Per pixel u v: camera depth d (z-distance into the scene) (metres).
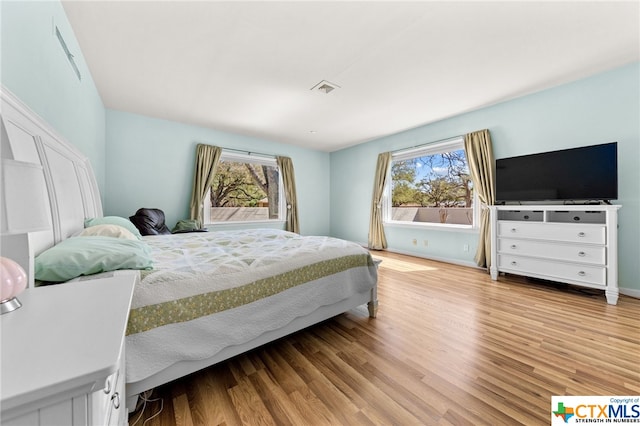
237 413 1.09
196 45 2.02
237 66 2.32
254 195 4.80
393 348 1.59
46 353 0.40
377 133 4.47
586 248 2.36
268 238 2.33
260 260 1.49
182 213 3.91
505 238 2.91
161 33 1.88
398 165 4.68
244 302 1.29
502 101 3.15
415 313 2.10
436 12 1.69
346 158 5.52
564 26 1.83
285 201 5.10
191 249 1.83
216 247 1.92
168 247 1.92
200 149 3.95
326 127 4.11
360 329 1.85
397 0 1.59
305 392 1.22
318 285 1.65
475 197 3.56
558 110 2.77
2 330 0.47
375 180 4.82
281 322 1.43
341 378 1.32
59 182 1.36
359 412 1.10
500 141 3.22
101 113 2.98
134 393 0.97
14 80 1.08
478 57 2.20
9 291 0.55
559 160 2.64
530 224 2.71
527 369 1.37
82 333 0.47
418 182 4.37
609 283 2.24
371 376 1.33
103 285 0.74
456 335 1.74
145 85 2.66
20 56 1.13
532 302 2.31
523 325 1.88
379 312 2.13
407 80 2.59
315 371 1.38
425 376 1.33
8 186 0.50
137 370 0.95
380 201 4.77
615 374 1.32
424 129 4.06
